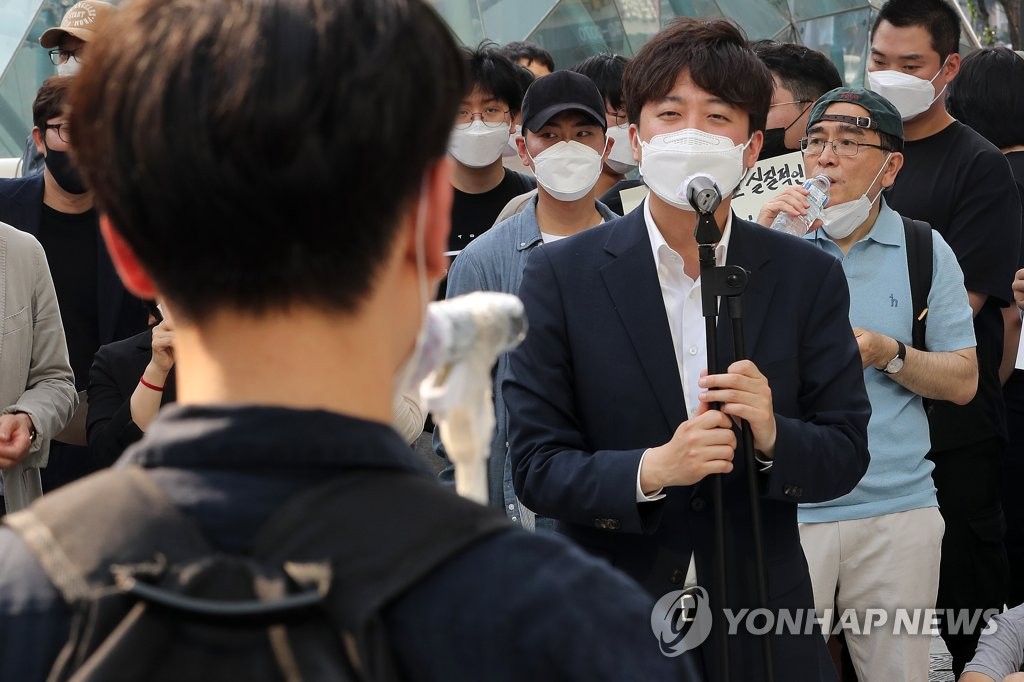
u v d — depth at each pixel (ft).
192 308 3.00
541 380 8.91
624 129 17.40
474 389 3.69
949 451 14.05
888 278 12.62
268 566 2.77
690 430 8.18
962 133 15.48
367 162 2.93
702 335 8.97
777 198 12.75
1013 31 46.57
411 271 3.17
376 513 2.86
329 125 2.88
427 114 3.05
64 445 14.57
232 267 2.93
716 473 8.11
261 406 2.91
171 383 12.61
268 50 2.89
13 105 31.63
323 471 2.91
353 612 2.75
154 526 2.82
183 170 2.86
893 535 12.06
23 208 15.55
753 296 8.84
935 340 12.62
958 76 17.38
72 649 2.73
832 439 8.53
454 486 12.06
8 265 13.00
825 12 39.11
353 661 2.72
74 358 15.47
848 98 12.76
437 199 3.22
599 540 8.88
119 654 2.66
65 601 2.83
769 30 37.81
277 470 2.89
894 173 12.84
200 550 2.80
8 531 2.95
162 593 2.70
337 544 2.81
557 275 9.09
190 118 2.87
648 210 9.29
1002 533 14.29
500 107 16.33
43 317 13.32
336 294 2.97
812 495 8.41
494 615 2.85
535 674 2.85
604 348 8.84
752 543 8.57
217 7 2.99
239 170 2.84
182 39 2.95
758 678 8.43
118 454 12.75
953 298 12.65
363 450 2.93
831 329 8.93
